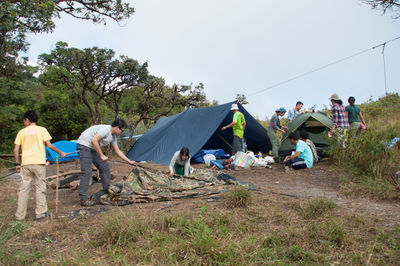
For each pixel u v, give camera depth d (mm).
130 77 13977
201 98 16578
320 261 2393
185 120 10312
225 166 7625
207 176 5387
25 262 2578
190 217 3455
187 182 5031
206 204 3982
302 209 3545
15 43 8820
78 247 2848
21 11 6922
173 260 2463
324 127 8844
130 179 4715
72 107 15031
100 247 2781
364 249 2551
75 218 3670
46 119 14773
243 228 3062
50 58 12711
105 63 13242
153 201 4285
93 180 6398
